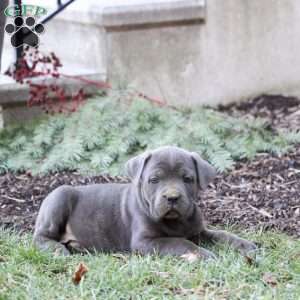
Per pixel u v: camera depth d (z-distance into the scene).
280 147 12.52
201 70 14.95
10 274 7.84
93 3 14.15
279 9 15.35
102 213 9.30
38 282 7.73
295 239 9.32
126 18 13.99
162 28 14.45
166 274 7.87
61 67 14.10
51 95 13.24
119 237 9.20
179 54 14.69
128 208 9.13
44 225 9.37
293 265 8.18
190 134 12.45
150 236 8.84
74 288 7.59
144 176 8.73
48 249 8.91
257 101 15.23
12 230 9.93
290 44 15.56
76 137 12.53
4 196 11.18
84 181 11.66
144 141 12.42
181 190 8.48
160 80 14.58
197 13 14.65
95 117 12.91
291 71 15.66
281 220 9.95
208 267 7.99
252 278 7.79
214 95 15.15
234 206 10.49
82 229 9.37
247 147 12.44
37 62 13.33
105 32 13.93
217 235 9.06
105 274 7.81
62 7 13.82
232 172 11.80
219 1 14.83
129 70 14.23
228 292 7.46
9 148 12.58
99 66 14.15
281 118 14.15
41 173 11.93
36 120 13.22
